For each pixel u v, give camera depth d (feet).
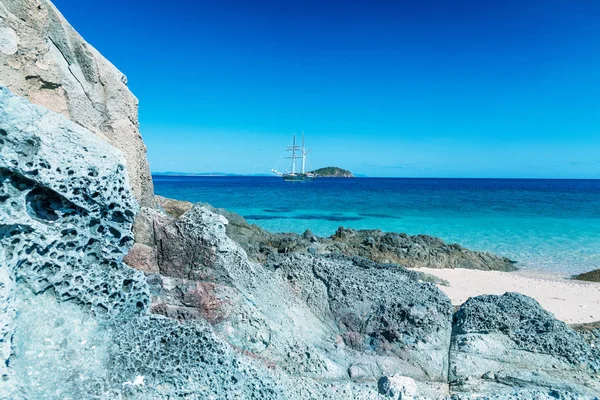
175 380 12.89
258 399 13.99
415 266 61.57
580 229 98.94
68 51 23.04
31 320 12.18
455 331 22.00
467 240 85.97
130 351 12.96
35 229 12.21
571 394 17.49
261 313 19.12
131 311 14.35
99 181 13.15
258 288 20.47
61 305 13.00
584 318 34.76
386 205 161.48
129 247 14.73
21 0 19.63
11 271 11.51
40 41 20.63
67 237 13.23
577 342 20.95
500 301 23.40
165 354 13.43
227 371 13.87
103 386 11.84
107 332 13.26
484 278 53.36
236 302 18.54
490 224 108.17
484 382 18.53
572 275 58.90
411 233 95.04
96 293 13.62
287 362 18.16
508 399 17.02
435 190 290.97
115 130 26.03
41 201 12.73
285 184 388.57
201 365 13.56
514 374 18.88
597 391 18.13
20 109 11.48
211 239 19.31
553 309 37.52
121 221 14.33
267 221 113.70
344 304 22.08
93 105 24.77
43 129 11.96
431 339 20.49
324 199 192.13
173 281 18.65
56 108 21.81
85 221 13.47
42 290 12.69
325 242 69.82
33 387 11.10
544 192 270.26
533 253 73.61
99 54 25.34
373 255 63.46
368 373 18.83
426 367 19.62
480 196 221.66
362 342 20.68
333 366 18.52
